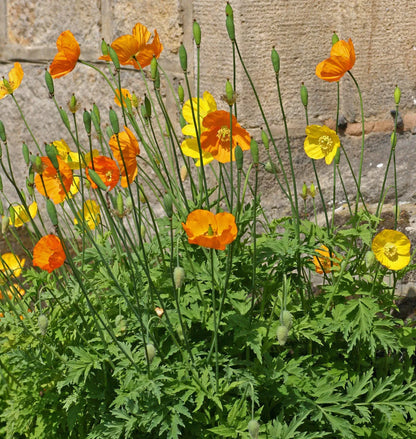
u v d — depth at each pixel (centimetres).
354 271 83
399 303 96
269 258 81
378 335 73
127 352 71
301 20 112
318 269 83
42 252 65
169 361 74
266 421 73
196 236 61
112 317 79
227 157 72
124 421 71
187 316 74
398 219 104
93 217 88
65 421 76
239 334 70
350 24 113
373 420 75
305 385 71
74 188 86
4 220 80
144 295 77
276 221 84
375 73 115
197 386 69
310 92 115
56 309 82
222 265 77
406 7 112
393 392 74
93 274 84
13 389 80
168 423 68
